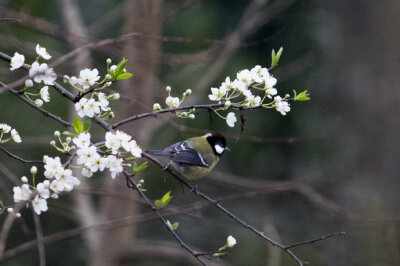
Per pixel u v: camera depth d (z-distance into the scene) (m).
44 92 5.34
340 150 16.31
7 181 13.86
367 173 16.11
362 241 14.24
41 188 4.47
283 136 16.33
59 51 12.55
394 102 16.23
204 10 15.87
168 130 14.62
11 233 14.30
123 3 14.94
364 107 16.42
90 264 14.02
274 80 5.73
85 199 13.38
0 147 5.25
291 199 15.30
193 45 14.81
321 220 15.01
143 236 15.77
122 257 13.70
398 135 16.08
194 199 15.43
